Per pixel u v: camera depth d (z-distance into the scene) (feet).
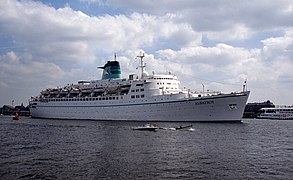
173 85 377.50
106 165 114.32
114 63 441.27
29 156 133.18
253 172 105.70
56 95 495.41
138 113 370.53
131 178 96.94
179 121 341.62
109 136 216.74
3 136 221.46
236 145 172.04
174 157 131.34
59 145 169.27
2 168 109.19
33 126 328.70
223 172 105.19
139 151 147.23
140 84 370.94
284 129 316.19
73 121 416.67
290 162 122.93
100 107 413.59
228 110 322.14
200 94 340.18
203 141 187.93
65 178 96.43
